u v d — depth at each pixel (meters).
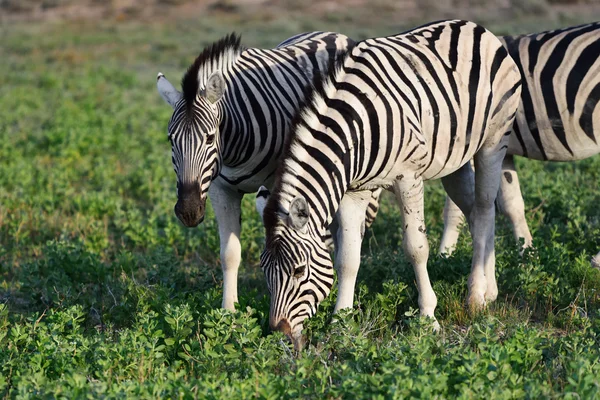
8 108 35.19
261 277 14.59
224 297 12.63
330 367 9.52
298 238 9.77
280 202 9.85
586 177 20.39
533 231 15.42
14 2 74.50
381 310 12.05
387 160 10.91
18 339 10.91
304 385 9.30
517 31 50.06
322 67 12.72
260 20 63.75
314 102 10.40
